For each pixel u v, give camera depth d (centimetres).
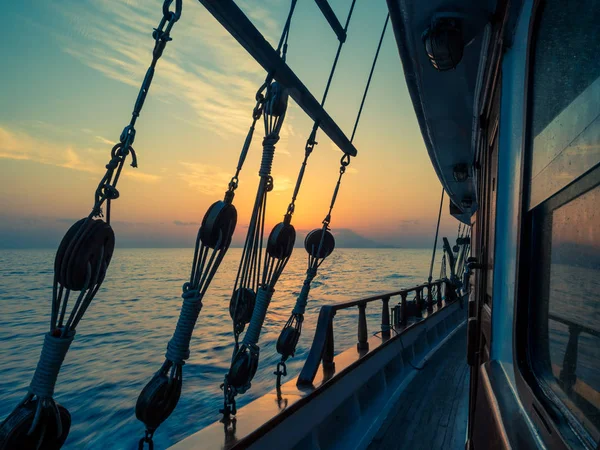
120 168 120
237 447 216
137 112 124
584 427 86
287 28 213
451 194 844
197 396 886
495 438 127
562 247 106
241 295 212
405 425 399
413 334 657
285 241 228
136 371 1181
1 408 900
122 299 3247
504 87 185
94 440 705
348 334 1608
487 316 227
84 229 112
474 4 222
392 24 261
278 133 207
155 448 658
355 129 338
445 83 334
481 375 184
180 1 124
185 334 161
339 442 359
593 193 83
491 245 214
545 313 121
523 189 139
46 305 2855
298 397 295
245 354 225
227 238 167
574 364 95
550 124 113
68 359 1338
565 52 100
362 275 6750
